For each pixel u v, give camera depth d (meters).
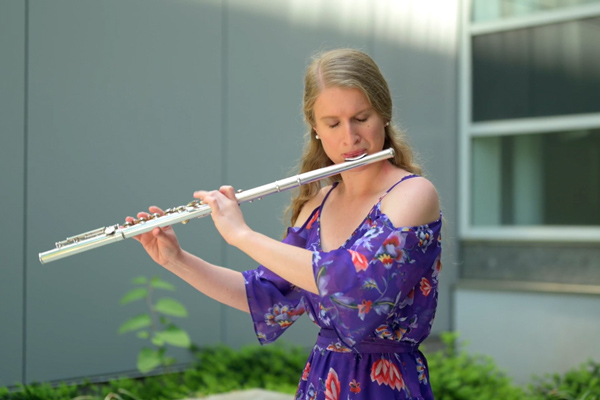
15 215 4.14
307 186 2.13
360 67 1.81
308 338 5.70
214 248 5.02
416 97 6.52
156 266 4.79
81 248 2.02
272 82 5.45
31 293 4.21
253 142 5.32
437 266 1.82
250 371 4.77
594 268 6.31
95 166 4.47
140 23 4.70
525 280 6.62
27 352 4.20
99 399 3.96
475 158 6.92
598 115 6.29
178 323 4.89
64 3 4.35
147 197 4.71
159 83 4.79
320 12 5.79
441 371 4.66
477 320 6.62
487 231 6.81
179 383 4.59
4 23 4.11
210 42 5.07
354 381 1.81
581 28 6.39
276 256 1.72
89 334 4.46
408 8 6.50
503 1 6.79
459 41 6.99
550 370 6.23
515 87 6.72
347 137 1.81
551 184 6.52
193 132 4.96
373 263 1.67
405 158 2.00
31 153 4.21
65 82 4.35
